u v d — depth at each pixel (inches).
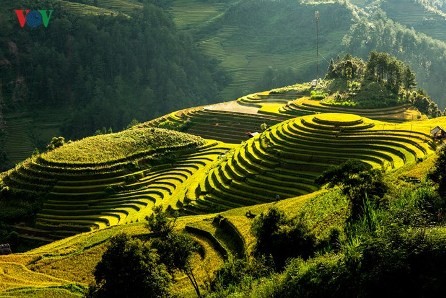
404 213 1366.9
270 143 3941.9
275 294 1157.7
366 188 1797.5
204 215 2933.1
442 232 943.0
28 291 1925.4
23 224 3597.4
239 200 3316.9
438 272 872.3
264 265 1594.5
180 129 5659.5
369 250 981.2
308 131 3917.3
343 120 3941.9
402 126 3777.1
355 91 5600.4
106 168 4084.6
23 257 2442.2
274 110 5664.4
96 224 3476.9
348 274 989.2
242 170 3693.4
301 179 3346.5
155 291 1369.3
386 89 5556.1
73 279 2145.7
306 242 1608.0
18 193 3863.2
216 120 5738.2
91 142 4544.8
